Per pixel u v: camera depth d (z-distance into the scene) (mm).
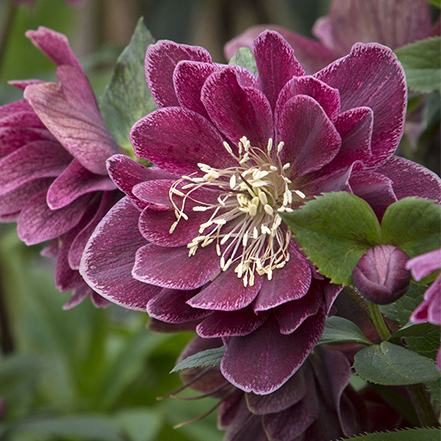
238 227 447
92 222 455
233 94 436
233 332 428
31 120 465
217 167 445
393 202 423
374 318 433
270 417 454
